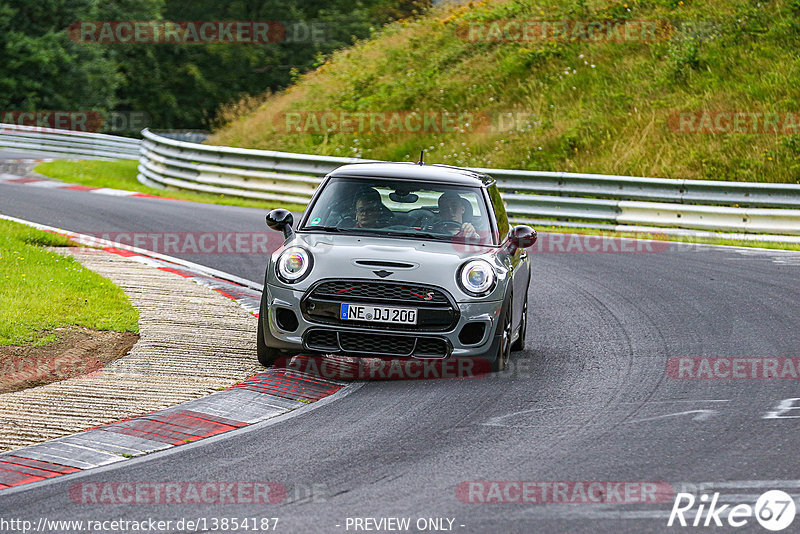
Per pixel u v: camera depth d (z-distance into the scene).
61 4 166.38
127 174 100.69
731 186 63.53
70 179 87.75
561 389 27.30
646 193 66.44
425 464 20.72
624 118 88.81
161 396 25.75
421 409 25.17
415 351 27.80
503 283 28.61
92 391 25.97
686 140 83.06
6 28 162.25
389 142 97.88
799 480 19.70
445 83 104.94
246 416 24.50
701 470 20.31
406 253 28.48
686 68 92.81
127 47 191.75
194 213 66.94
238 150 81.38
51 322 31.81
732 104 86.31
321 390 27.08
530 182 70.88
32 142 121.12
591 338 34.38
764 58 91.81
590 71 97.75
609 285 45.28
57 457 21.03
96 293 36.91
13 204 65.31
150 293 38.75
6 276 37.16
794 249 57.91
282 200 78.19
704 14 101.56
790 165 76.88
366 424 23.81
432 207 30.89
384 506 18.17
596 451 21.62
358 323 27.55
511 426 23.62
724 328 35.94
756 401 26.03
